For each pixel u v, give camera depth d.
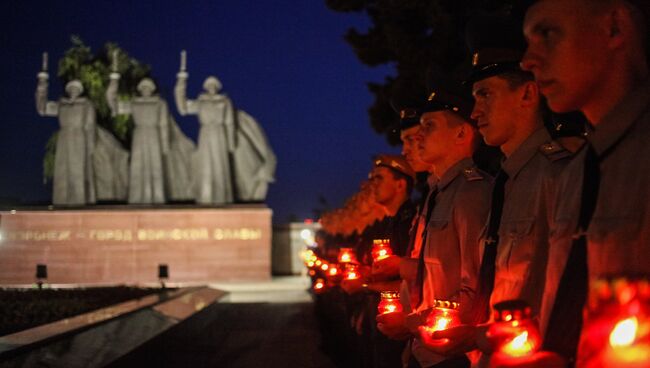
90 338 10.23
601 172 2.66
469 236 4.40
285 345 14.88
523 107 3.72
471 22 3.92
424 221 5.20
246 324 18.91
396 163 7.37
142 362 10.38
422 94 6.05
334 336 13.02
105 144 36.25
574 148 3.39
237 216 34.59
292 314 21.33
